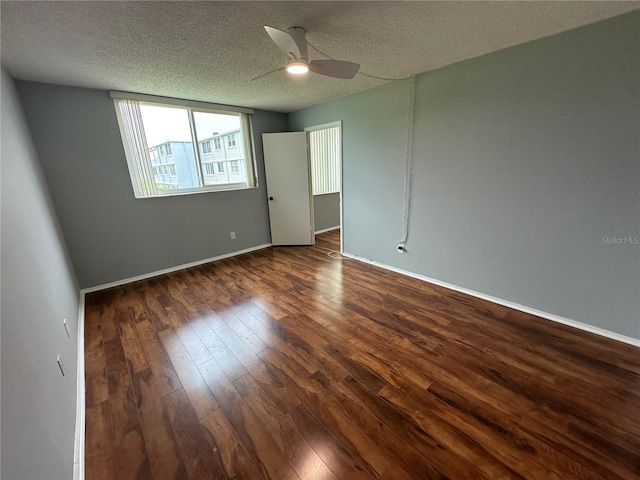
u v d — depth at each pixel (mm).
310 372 1855
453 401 1597
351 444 1371
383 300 2812
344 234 4211
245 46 2014
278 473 1253
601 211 2002
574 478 1190
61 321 1763
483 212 2625
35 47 1918
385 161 3371
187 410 1588
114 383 1799
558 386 1670
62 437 1216
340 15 1664
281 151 4492
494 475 1212
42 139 2750
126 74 2523
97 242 3184
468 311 2549
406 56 2354
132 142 3275
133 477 1250
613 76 1821
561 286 2271
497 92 2334
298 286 3209
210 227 4105
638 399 1562
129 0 1431
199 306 2787
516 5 1602
